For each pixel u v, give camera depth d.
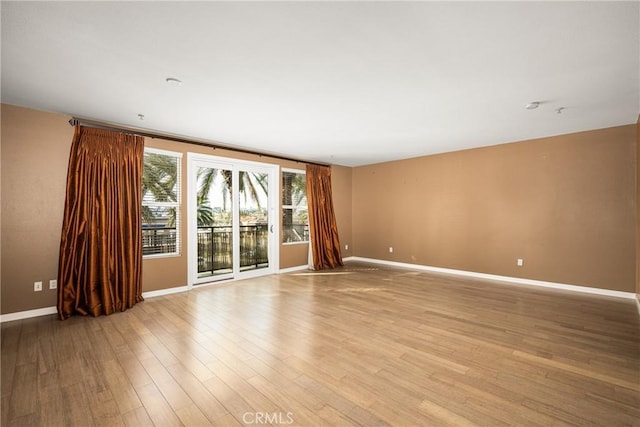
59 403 1.89
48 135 3.50
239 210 5.48
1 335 2.93
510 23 1.90
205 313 3.59
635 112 3.61
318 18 1.85
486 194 5.42
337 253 6.82
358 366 2.34
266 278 5.52
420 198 6.34
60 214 3.58
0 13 1.75
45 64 2.39
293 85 2.81
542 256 4.84
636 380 2.14
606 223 4.30
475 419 1.74
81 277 3.52
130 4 1.70
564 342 2.76
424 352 2.57
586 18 1.84
